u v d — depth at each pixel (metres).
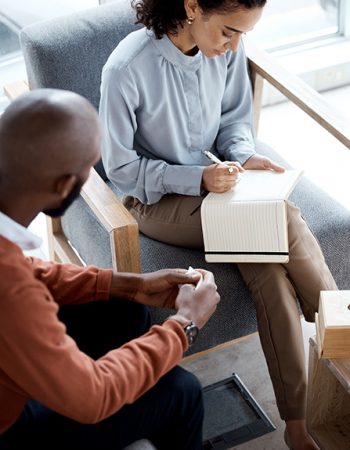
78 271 1.60
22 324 1.22
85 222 2.12
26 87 2.16
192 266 1.94
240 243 1.86
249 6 1.69
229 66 2.05
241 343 2.24
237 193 1.87
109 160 1.94
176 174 1.92
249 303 1.97
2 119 1.27
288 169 2.12
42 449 1.41
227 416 2.04
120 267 1.83
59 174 1.28
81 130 1.28
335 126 1.96
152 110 1.92
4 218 1.27
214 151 2.13
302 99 2.04
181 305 1.53
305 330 2.26
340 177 2.81
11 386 1.31
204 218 1.85
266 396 2.10
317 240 1.99
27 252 2.55
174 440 1.55
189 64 1.90
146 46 1.88
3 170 1.28
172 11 1.81
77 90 2.08
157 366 1.41
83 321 1.60
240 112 2.12
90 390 1.30
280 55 3.19
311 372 1.80
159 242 2.02
